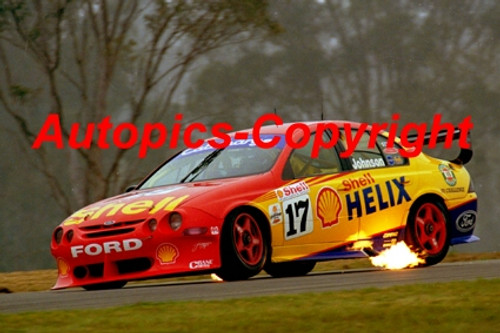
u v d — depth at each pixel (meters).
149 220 20.08
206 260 19.98
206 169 22.58
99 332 10.88
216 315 12.01
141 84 45.47
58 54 44.62
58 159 88.25
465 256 31.28
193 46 45.06
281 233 21.22
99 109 44.12
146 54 45.34
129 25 44.59
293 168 21.94
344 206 22.47
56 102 44.56
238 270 20.28
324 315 11.73
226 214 20.22
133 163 44.28
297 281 18.70
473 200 25.36
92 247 20.44
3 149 90.75
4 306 15.53
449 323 11.08
